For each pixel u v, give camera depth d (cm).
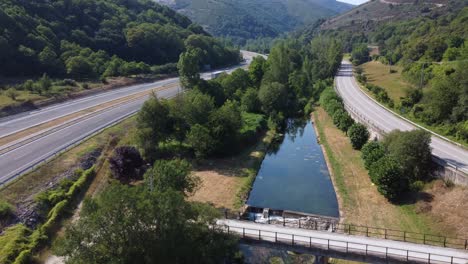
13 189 4344
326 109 9369
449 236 3844
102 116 7644
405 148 4950
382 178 4684
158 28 15325
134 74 12056
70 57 10631
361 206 4816
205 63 15412
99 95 9631
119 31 13888
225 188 5516
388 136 5531
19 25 10175
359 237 3684
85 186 4894
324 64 13600
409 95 8162
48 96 8638
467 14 14638
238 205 5022
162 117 6334
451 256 3138
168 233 2884
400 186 4672
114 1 17075
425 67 10550
